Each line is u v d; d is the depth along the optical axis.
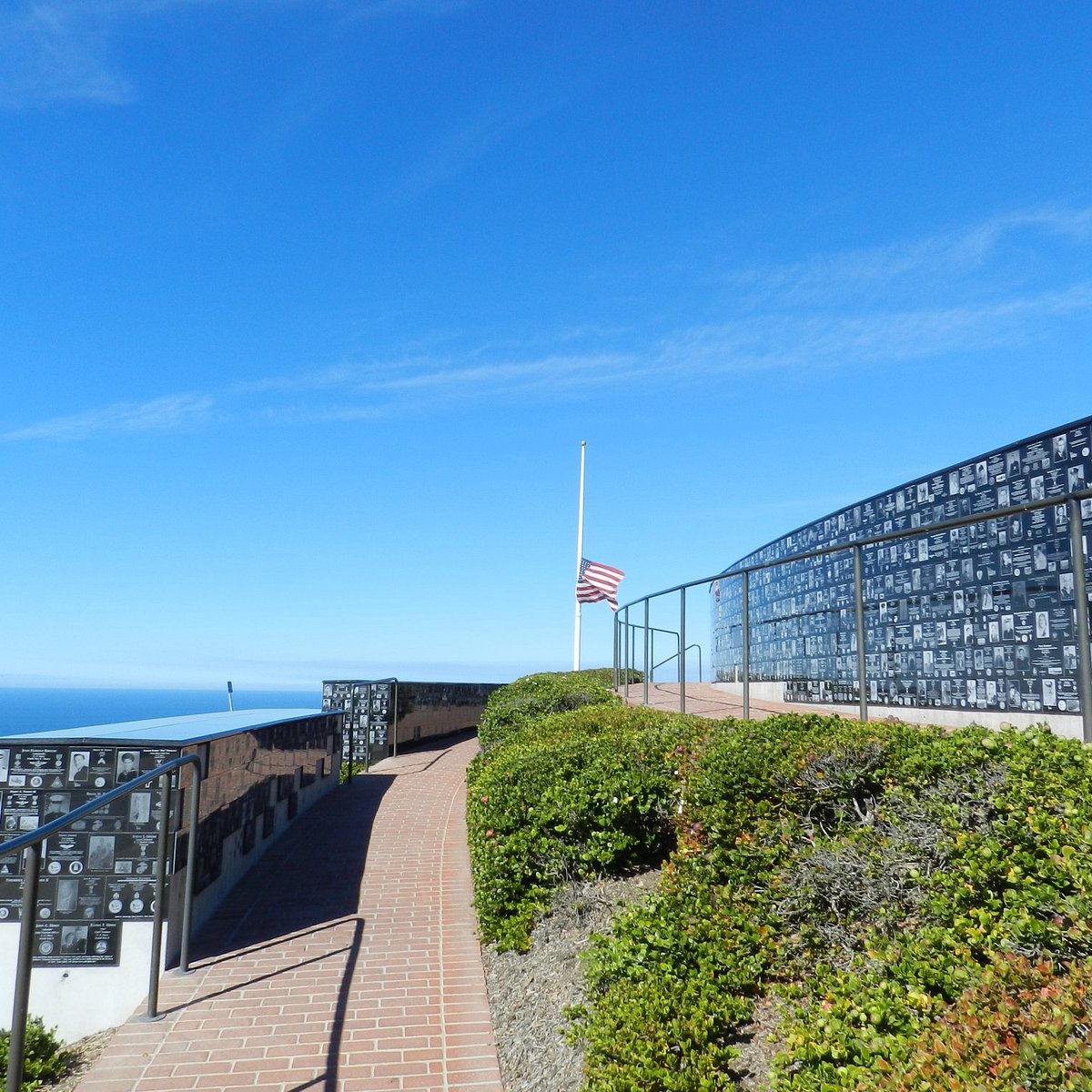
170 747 6.40
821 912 4.39
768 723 6.17
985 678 8.76
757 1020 4.01
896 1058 2.86
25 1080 4.93
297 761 10.88
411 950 6.59
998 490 8.77
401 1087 4.64
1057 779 3.96
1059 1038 2.41
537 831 6.60
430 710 19.81
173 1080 4.75
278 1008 5.61
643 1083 3.51
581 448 23.59
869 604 11.17
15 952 6.16
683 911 4.70
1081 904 3.17
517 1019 5.16
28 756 6.33
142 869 6.24
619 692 14.10
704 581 9.11
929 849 4.12
